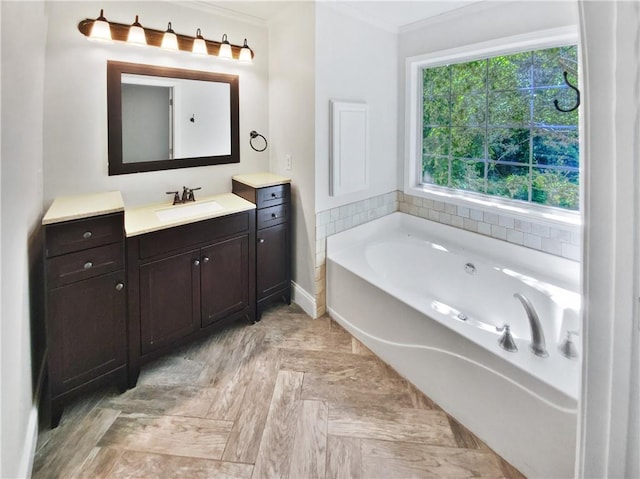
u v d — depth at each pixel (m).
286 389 2.01
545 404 1.40
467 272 2.62
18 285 1.42
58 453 1.59
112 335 1.91
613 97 0.60
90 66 2.13
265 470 1.53
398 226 3.34
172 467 1.54
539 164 2.42
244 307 2.61
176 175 2.59
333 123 2.62
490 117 2.65
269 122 3.04
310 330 2.62
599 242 0.65
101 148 2.23
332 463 1.56
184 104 2.54
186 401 1.92
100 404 1.89
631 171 0.59
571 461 1.34
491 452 1.62
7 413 1.24
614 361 0.66
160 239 2.06
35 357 1.78
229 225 2.42
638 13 0.55
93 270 1.80
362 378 2.11
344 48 2.64
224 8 2.60
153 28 2.34
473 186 2.85
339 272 2.62
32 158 1.67
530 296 2.22
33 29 1.58
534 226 2.40
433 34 2.79
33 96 1.65
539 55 2.32
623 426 0.66
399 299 2.08
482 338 1.67
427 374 1.94
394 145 3.23
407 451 1.62
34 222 1.75
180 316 2.22
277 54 2.83
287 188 2.77
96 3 2.11
